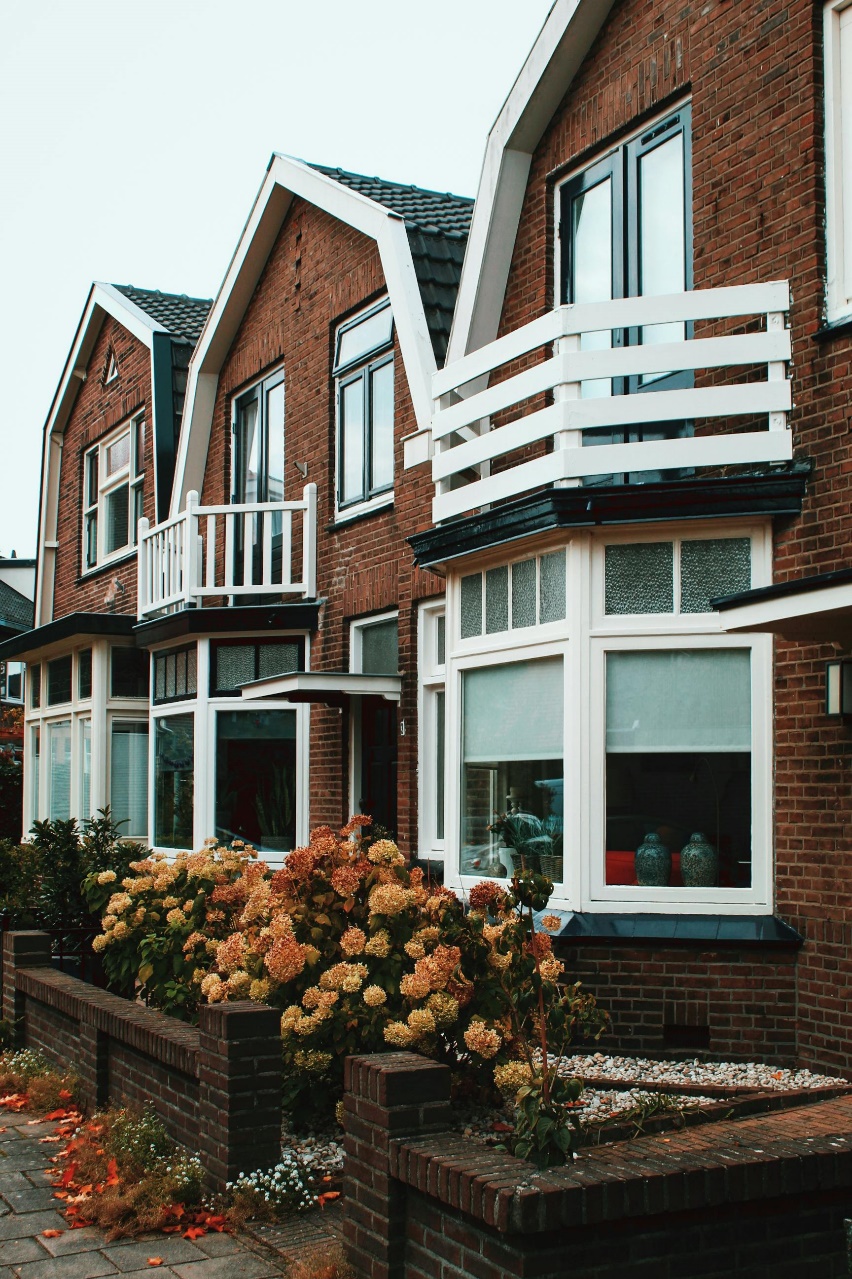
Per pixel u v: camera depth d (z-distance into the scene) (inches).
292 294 539.8
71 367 774.5
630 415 315.9
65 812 695.7
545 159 388.8
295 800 502.9
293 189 519.8
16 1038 349.7
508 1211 154.1
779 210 311.1
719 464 306.8
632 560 323.3
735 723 311.6
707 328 336.5
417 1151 175.6
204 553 606.5
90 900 332.8
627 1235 161.6
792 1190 169.9
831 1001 285.7
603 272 371.2
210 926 302.0
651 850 313.7
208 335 591.2
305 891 262.7
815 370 299.6
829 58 303.3
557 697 334.6
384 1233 182.1
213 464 603.8
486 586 366.3
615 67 364.8
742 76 323.3
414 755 434.3
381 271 473.1
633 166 361.1
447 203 559.5
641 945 307.9
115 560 708.0
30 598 1392.7
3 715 1075.3
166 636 545.3
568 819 321.4
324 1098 246.7
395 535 452.1
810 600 240.2
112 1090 281.7
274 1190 216.4
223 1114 221.3
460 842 370.9
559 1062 295.6
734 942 298.5
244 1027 223.3
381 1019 241.3
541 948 237.9
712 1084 273.9
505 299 400.2
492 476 356.8
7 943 363.3
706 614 314.8
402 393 453.7
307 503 505.0
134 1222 211.8
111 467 735.1
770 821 303.7
